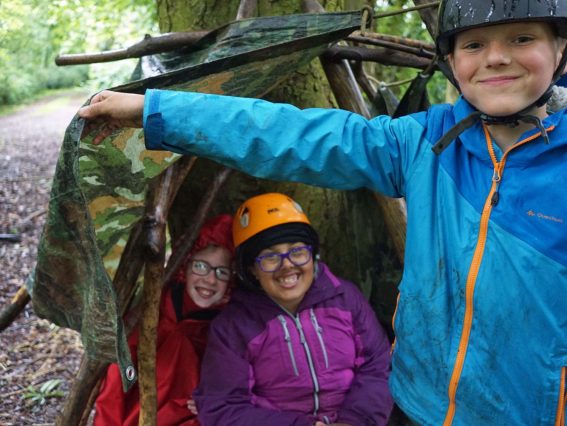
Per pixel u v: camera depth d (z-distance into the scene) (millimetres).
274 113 1172
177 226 2182
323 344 1799
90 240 1307
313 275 1855
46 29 8531
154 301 1631
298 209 1813
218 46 1737
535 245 1053
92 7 5234
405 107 1877
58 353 3350
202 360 1867
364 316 1893
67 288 1517
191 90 1488
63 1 5180
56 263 1466
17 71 16375
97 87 7160
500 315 1087
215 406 1727
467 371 1134
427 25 1782
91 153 1374
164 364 1895
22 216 6363
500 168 1094
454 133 1133
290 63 1623
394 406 1931
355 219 2084
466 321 1127
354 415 1754
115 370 1872
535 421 1101
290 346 1777
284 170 1190
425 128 1204
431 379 1203
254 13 1945
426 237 1163
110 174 1457
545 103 1107
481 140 1120
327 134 1179
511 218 1074
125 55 1879
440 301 1152
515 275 1069
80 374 1735
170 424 1856
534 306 1061
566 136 1040
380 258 2049
